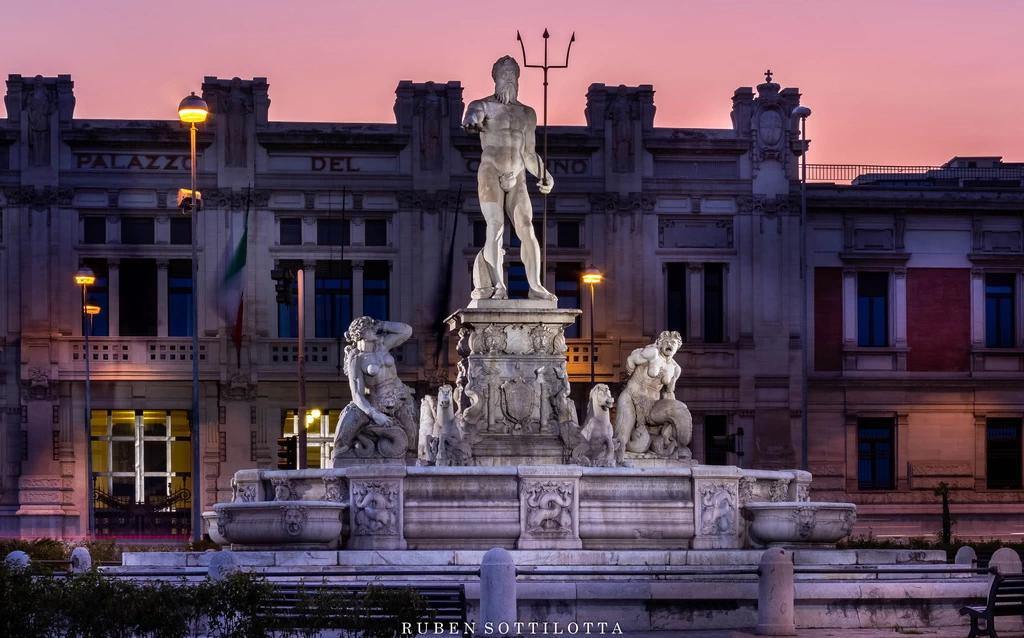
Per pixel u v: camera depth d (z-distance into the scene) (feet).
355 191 209.56
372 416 85.25
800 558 79.41
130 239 207.31
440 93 211.20
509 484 77.41
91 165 205.98
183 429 207.41
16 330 204.03
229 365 204.64
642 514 78.23
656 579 69.67
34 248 204.44
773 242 216.33
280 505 74.90
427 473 76.84
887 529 214.90
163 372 203.82
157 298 206.90
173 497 201.16
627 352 211.82
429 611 55.26
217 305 206.69
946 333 221.05
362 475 76.38
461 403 86.43
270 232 208.54
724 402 214.69
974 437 220.02
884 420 220.02
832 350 219.20
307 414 207.31
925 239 221.66
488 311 86.63
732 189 215.51
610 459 85.30
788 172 216.74
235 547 77.71
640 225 213.66
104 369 203.10
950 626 69.46
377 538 75.87
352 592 55.67
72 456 202.59
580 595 66.13
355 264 209.46
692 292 214.90
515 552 74.90
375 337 86.69
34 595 52.95
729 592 67.36
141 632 52.90
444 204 210.38
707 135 215.31
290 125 209.46
